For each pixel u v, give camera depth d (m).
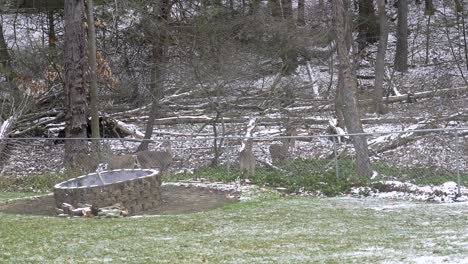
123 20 25.67
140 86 27.27
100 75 26.62
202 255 8.91
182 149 22.03
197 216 13.04
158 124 27.67
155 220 12.55
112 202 14.09
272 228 11.31
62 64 27.80
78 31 23.91
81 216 13.45
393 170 18.66
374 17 38.53
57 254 9.20
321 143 23.14
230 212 13.45
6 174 21.34
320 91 31.34
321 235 10.45
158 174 15.09
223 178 18.59
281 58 27.06
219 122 25.47
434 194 15.30
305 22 32.72
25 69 28.23
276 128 26.39
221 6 26.48
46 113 27.47
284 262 8.27
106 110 27.97
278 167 19.67
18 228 11.78
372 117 29.14
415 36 42.72
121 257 8.88
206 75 24.50
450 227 10.82
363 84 36.66
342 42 18.12
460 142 20.41
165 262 8.48
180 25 25.31
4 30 34.88
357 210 13.36
